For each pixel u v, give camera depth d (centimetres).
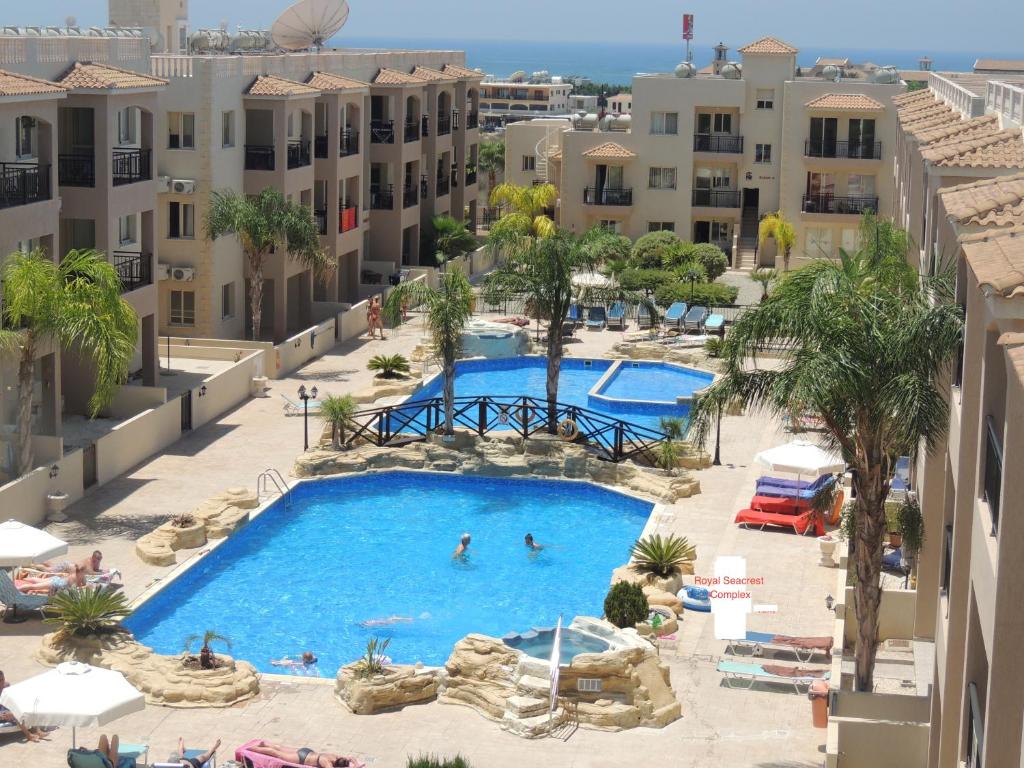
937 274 2452
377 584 3312
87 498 3750
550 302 4284
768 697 2648
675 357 5769
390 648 2920
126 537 3453
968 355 2006
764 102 7944
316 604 3175
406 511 3906
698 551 3469
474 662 2606
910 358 2258
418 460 4206
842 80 7956
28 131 4188
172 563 3288
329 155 6178
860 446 2389
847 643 2838
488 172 11275
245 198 5459
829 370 2256
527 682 2541
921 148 3011
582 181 8094
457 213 8231
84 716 2145
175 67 5316
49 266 3528
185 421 4444
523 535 3716
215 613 3105
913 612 2827
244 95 5591
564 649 2656
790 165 7775
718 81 7888
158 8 7238
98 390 3588
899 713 2391
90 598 2772
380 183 7269
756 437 4584
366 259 7150
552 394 4341
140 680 2603
